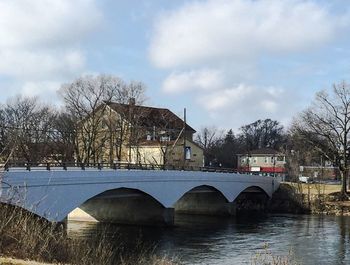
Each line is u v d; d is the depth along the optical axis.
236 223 58.50
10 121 79.94
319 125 75.62
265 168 129.12
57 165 36.78
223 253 36.47
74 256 18.66
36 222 20.39
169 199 53.25
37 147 70.94
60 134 76.56
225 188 66.88
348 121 75.12
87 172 38.84
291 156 111.62
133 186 46.72
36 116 81.69
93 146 74.44
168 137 89.00
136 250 36.56
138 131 80.00
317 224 57.53
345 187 75.81
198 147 100.81
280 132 182.12
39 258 16.72
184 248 38.75
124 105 80.75
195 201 70.88
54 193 33.91
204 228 52.81
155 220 53.28
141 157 84.38
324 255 36.47
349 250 38.75
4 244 16.62
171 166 58.84
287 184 79.81
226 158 145.50
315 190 79.38
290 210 75.12
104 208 55.38
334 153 75.81
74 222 54.78
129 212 54.22
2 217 17.69
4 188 25.39
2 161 20.59
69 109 79.56
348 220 62.34
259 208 78.12
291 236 46.66
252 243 41.88
